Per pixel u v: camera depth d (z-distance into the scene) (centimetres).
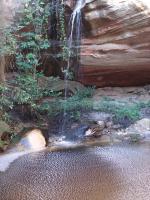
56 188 437
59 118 705
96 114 717
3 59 665
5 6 704
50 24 833
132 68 852
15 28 690
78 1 835
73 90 812
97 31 827
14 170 507
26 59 715
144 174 474
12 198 409
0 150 588
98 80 860
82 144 637
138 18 827
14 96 663
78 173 487
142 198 397
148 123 693
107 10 820
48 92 736
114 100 805
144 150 587
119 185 438
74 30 838
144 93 855
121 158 548
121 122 696
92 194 414
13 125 658
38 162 540
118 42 837
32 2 746
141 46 840
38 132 648
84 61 835
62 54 826
